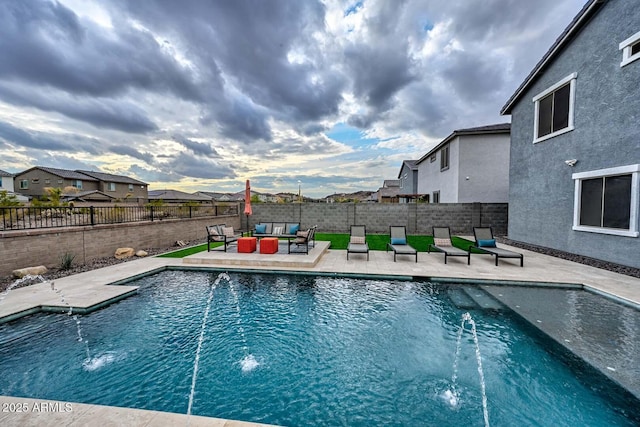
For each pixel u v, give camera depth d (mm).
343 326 4672
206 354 3854
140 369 3504
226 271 7715
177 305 5535
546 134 9875
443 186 17828
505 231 14266
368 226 15430
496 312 5133
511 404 2924
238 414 2801
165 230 11219
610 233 7426
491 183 15164
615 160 7297
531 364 3592
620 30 7109
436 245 9344
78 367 3527
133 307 5418
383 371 3498
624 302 5305
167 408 2865
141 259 8773
